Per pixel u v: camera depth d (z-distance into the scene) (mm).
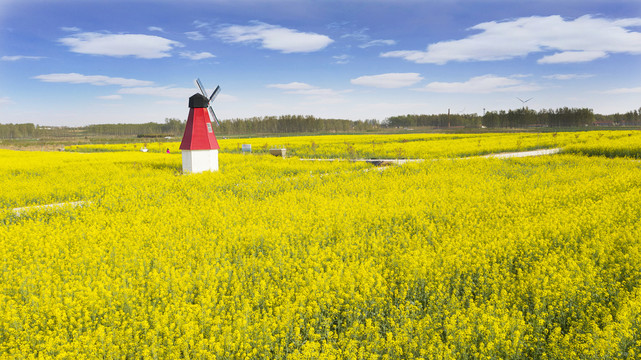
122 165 30469
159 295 6855
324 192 17922
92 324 6137
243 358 5242
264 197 17281
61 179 22328
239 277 7812
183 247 9641
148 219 12859
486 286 7133
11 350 5258
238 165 29219
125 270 8039
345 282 7043
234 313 6152
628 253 7988
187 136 25062
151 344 5570
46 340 5531
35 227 11430
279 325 5863
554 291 6508
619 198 14000
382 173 24500
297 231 10289
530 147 45094
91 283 7270
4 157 42719
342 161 32969
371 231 11133
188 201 15977
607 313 6113
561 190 16375
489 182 18953
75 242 10188
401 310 6234
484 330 5531
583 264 7676
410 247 9047
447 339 5527
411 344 5445
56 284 7355
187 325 5574
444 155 37156
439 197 14930
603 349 5012
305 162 32031
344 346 5609
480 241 9406
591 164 26266
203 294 6820
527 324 5875
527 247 8828
